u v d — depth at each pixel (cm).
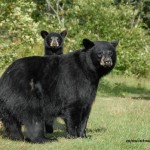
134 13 4800
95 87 1523
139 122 1941
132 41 4372
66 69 1484
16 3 2558
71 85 1475
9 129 1459
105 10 4388
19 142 1453
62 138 1545
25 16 2480
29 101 1427
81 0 4472
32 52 2772
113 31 4325
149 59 4344
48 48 1956
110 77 4197
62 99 1478
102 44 1495
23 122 1437
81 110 1497
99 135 1622
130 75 4228
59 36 1967
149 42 4903
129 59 4212
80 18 4494
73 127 1495
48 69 1477
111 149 1387
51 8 5078
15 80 1430
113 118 2066
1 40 2462
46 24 3700
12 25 2441
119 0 6775
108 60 1456
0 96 1432
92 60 1489
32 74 1451
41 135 1475
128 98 3134
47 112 1470
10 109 1425
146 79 4484
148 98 3312
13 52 2383
